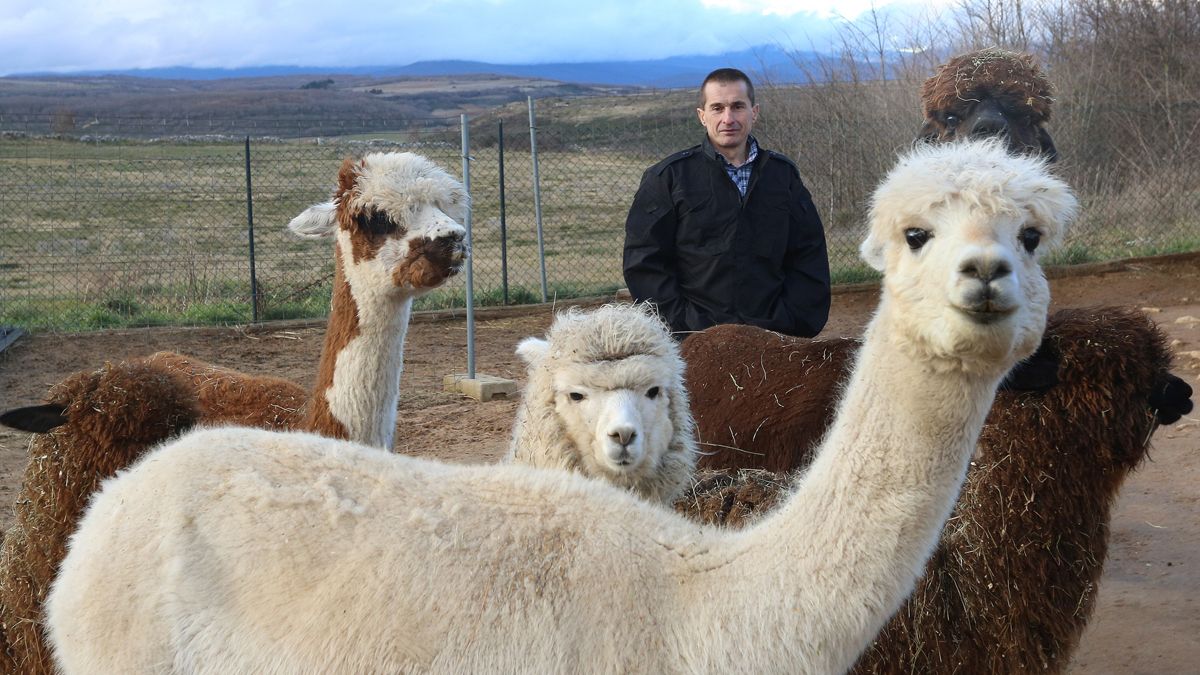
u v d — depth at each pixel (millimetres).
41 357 12484
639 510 3180
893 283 2746
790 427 5660
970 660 4270
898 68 17719
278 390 6879
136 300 15516
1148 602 5980
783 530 2941
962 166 2736
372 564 2941
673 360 4699
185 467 3141
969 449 2812
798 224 6910
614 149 21344
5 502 7496
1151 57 20000
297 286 16281
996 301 2506
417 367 12195
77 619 3076
